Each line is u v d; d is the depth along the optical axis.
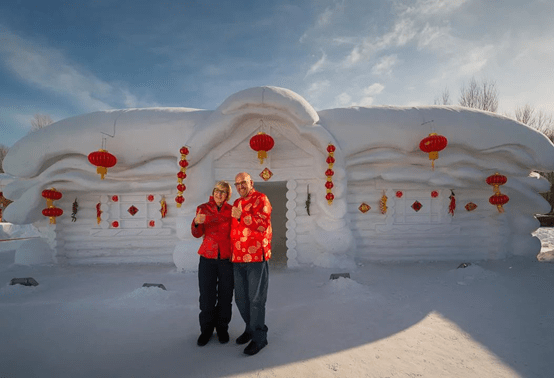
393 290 4.99
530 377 2.46
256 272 2.90
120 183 7.49
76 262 7.83
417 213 7.80
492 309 4.05
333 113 7.73
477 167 7.68
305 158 7.36
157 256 7.82
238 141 7.34
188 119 7.48
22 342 3.09
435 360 2.73
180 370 2.54
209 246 3.11
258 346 2.86
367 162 7.52
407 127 7.46
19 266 7.49
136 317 3.79
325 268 6.87
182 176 6.77
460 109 7.87
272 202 11.80
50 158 7.57
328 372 2.52
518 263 7.24
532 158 7.65
